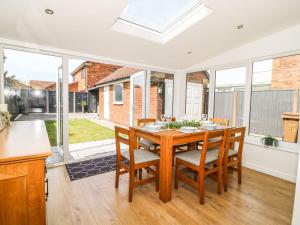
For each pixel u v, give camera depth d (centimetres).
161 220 170
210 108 385
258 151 298
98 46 294
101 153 366
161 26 282
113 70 1010
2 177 95
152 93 500
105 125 738
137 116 539
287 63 272
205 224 165
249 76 311
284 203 202
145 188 232
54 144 394
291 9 215
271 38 281
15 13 195
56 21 216
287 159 264
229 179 264
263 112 301
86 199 203
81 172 276
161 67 428
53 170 282
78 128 655
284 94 277
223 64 353
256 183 251
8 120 202
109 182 245
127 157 215
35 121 248
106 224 163
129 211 183
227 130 215
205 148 194
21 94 295
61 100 306
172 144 199
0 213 96
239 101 339
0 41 243
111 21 223
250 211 186
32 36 248
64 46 283
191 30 263
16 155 97
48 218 170
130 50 321
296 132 263
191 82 457
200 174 196
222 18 232
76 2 184
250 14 224
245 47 315
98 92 996
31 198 102
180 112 457
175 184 232
